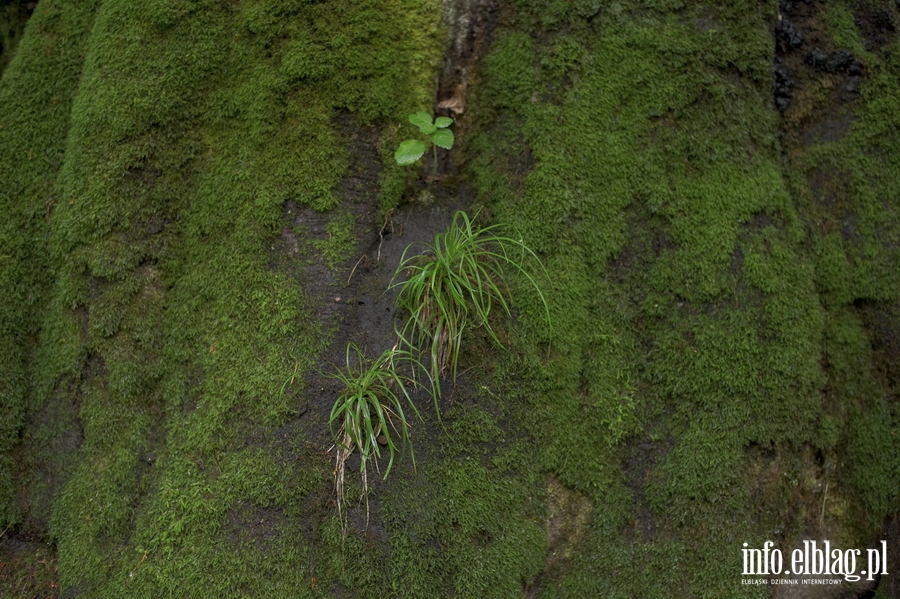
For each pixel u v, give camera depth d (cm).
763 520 215
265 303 210
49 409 222
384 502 200
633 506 215
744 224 223
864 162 249
